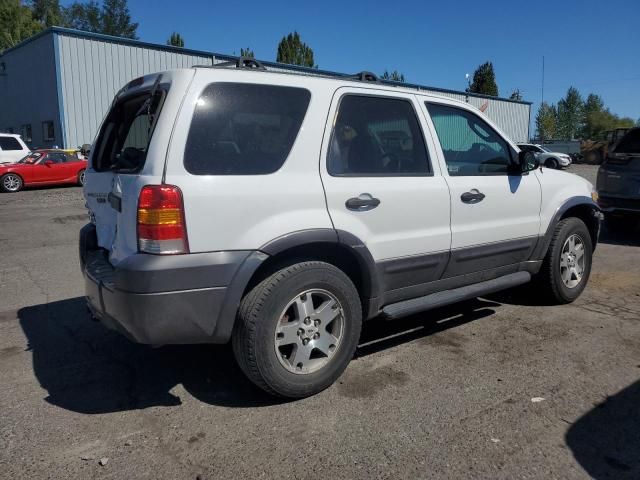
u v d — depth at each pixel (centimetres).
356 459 275
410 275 390
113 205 326
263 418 317
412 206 380
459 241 414
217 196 298
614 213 863
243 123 319
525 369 380
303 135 337
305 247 339
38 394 351
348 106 365
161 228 287
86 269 348
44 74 2205
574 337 441
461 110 437
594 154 3741
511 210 455
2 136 2045
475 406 328
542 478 260
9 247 854
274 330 319
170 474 265
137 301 287
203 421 315
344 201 345
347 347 353
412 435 297
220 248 301
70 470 268
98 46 2141
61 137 2123
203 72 312
